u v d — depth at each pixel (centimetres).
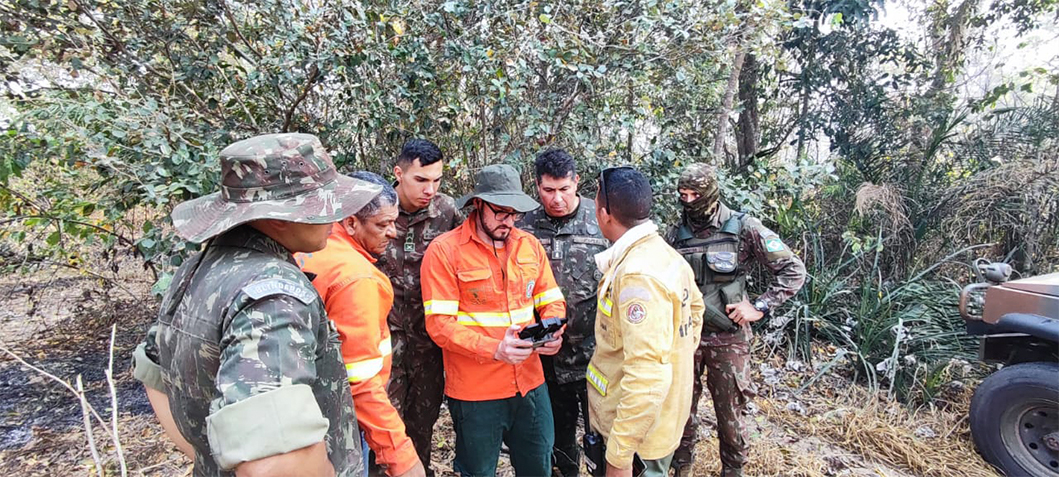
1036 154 482
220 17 321
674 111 437
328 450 111
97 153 248
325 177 109
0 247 357
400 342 227
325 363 110
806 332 406
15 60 289
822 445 304
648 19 317
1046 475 258
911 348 379
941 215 485
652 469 170
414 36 309
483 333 200
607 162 349
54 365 401
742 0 352
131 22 306
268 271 98
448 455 291
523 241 211
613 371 172
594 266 231
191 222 105
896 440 300
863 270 461
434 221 231
